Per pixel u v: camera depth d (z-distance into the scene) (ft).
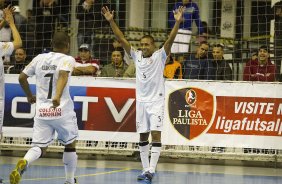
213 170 46.06
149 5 71.82
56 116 31.83
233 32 69.41
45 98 32.19
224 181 39.75
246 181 40.09
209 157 50.44
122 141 51.11
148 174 38.17
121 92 51.13
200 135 50.14
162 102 39.52
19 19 60.95
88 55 53.83
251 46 63.67
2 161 47.91
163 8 71.56
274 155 49.52
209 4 73.56
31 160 31.48
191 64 53.62
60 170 43.19
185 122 50.29
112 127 51.24
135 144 51.29
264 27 67.82
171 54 56.65
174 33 39.24
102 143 51.65
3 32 58.34
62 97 32.12
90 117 51.44
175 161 51.19
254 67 52.60
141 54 39.83
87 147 51.62
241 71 57.31
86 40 59.52
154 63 39.42
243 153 50.01
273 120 49.44
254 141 49.65
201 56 54.03
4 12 36.29
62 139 32.73
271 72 52.11
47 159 50.24
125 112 51.06
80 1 59.98
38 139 32.22
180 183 38.29
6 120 52.21
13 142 52.54
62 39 32.58
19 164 30.86
